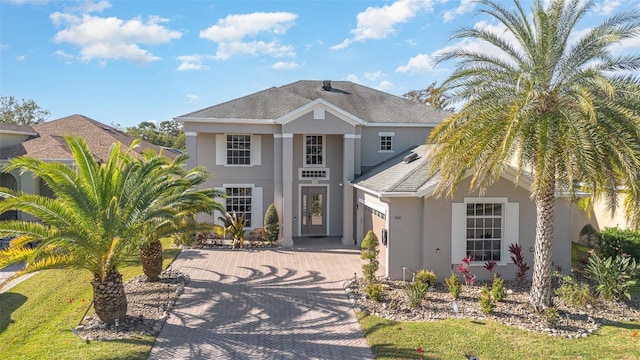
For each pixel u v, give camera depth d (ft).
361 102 85.30
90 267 34.63
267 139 77.20
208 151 75.36
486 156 36.40
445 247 47.29
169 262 57.00
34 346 30.73
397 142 79.15
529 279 47.85
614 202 34.09
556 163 34.45
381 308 38.65
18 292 44.29
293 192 77.46
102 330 33.37
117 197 35.35
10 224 32.01
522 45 36.63
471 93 37.11
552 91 34.96
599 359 28.04
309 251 65.57
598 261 41.93
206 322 35.63
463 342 30.63
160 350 30.17
